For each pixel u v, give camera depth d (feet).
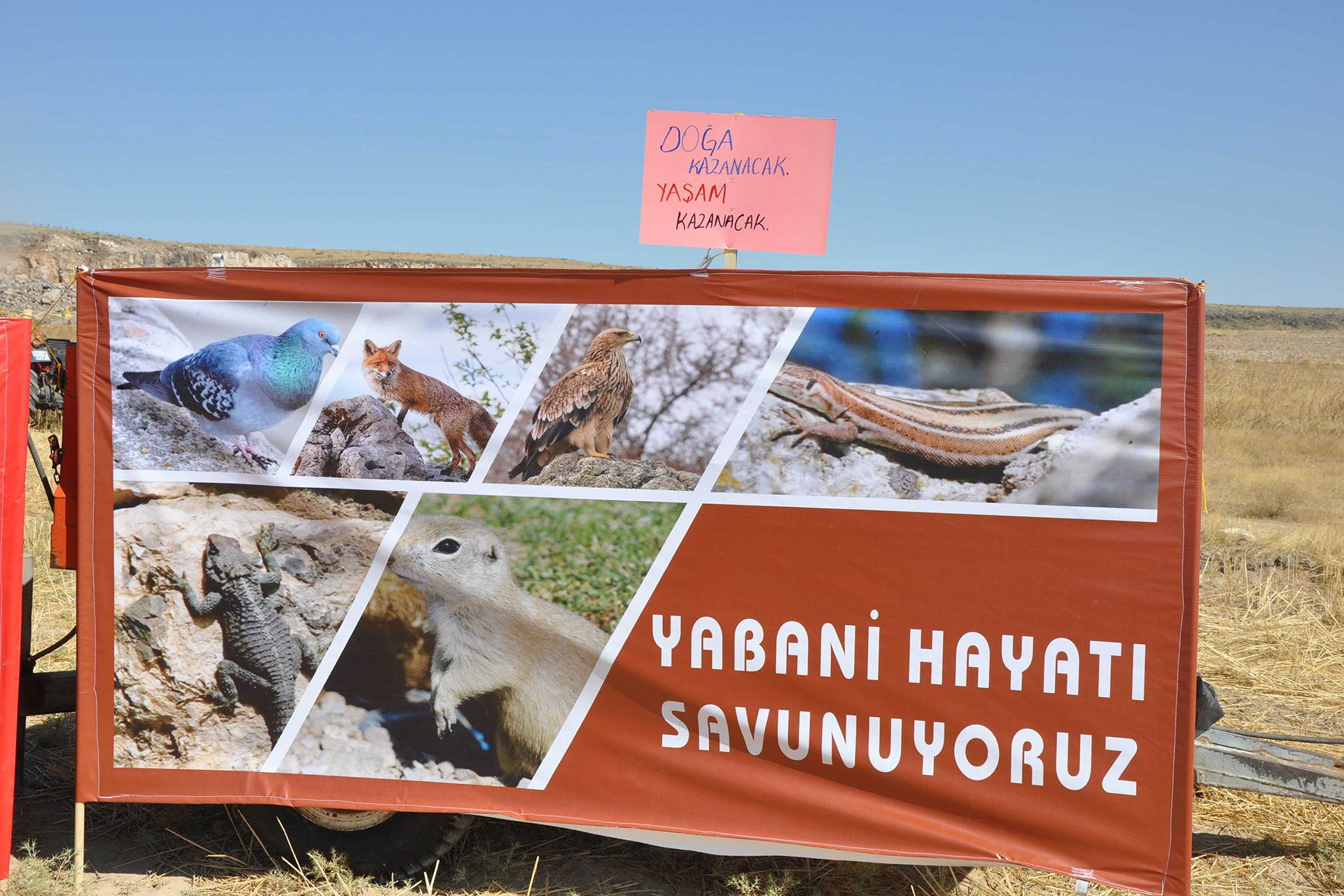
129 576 13.04
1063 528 11.42
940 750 11.77
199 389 12.92
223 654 13.00
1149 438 11.25
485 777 12.69
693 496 12.14
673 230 13.83
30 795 15.53
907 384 11.69
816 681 11.98
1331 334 251.19
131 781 13.17
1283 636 23.66
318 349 12.76
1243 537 31.83
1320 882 13.46
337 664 12.87
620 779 12.44
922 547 11.70
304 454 12.84
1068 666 11.46
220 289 12.87
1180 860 11.19
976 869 13.70
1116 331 11.28
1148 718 11.30
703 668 12.20
